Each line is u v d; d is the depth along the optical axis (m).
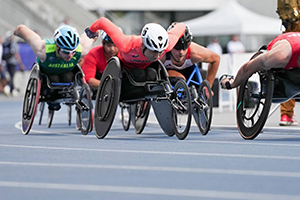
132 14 97.50
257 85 22.55
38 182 13.68
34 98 26.30
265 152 18.77
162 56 24.50
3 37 71.69
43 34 75.69
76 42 25.14
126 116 29.30
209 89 23.59
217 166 15.84
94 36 24.97
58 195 12.25
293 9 26.23
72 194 12.33
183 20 99.19
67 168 15.65
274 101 22.92
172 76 24.55
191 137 24.36
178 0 97.31
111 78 23.25
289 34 21.77
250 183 13.41
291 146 20.50
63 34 25.08
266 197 11.89
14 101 59.81
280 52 20.95
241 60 37.53
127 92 24.33
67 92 26.94
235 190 12.63
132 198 11.90
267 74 21.55
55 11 80.00
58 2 80.81
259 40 85.94
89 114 25.66
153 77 23.80
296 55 21.03
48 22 77.69
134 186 13.15
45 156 18.09
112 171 15.12
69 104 29.44
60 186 13.20
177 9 97.44
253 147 20.22
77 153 18.81
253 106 22.73
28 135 26.36
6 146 21.08
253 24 65.88
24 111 27.06
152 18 98.38
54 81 26.83
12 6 75.75
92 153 18.77
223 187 12.97
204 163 16.38
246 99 22.94
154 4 96.81
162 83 23.59
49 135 26.30
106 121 23.59
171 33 23.30
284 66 21.28
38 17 76.88
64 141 23.00
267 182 13.52
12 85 63.03
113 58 23.30
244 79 22.53
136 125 27.09
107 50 27.72
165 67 25.02
